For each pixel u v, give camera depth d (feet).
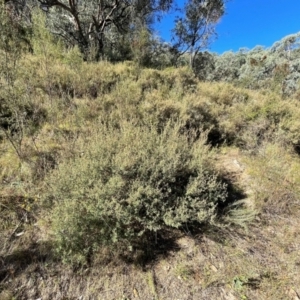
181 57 48.65
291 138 12.43
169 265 6.35
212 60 51.39
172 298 5.67
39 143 9.41
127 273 6.08
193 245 6.90
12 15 9.68
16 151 8.50
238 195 8.87
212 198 7.67
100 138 8.12
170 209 6.74
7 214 6.80
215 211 7.73
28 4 30.60
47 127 10.36
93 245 6.09
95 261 6.15
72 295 5.56
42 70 13.12
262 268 6.45
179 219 6.73
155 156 7.57
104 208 6.02
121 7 39.78
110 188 6.35
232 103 15.75
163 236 7.06
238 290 5.87
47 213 6.98
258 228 7.66
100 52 27.94
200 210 6.94
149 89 15.20
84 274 5.92
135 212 6.42
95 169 6.77
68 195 6.44
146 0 38.83
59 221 5.87
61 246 5.83
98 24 36.78
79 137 9.12
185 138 9.22
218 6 41.70
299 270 6.44
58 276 5.79
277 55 40.40
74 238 5.92
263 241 7.24
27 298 5.36
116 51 29.40
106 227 6.29
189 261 6.49
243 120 13.34
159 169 7.23
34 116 10.46
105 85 14.60
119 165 6.87
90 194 6.28
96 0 38.83
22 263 5.88
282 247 7.08
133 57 26.17
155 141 8.52
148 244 6.73
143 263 6.34
